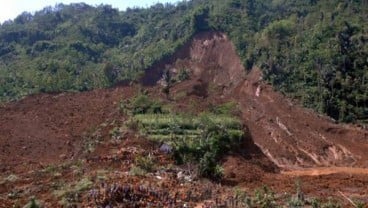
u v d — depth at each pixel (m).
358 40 55.94
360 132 43.53
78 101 60.75
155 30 95.44
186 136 34.75
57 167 29.91
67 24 105.75
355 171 35.78
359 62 52.38
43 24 107.19
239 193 24.48
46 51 88.75
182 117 40.19
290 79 55.22
